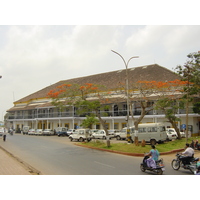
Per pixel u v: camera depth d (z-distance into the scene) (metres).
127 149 18.75
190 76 23.14
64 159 15.41
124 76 43.69
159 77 37.00
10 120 63.19
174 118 24.70
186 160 11.48
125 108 38.78
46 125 53.66
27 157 16.27
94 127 42.53
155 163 10.80
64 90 24.41
